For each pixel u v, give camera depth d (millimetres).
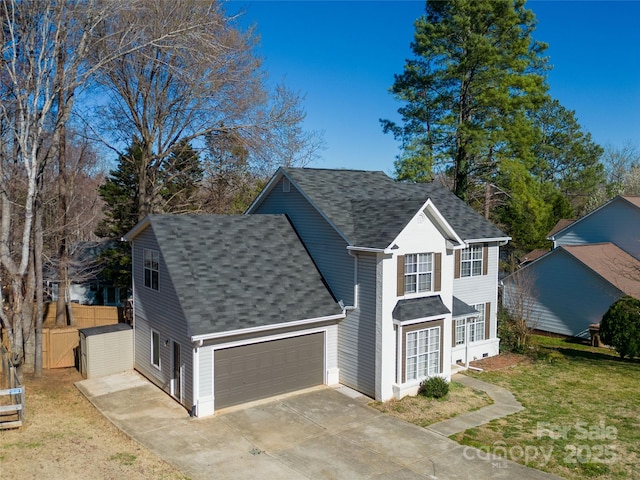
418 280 16781
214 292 15555
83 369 18406
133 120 28062
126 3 20094
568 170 55438
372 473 11352
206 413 14570
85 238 39406
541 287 28547
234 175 31000
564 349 24375
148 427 13695
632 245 29156
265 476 11117
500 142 32250
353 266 16719
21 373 17375
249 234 18438
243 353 15391
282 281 17125
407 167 32781
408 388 16203
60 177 25484
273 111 29047
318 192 19016
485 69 31156
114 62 24125
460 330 20984
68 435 12625
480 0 30422
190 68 25094
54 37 17750
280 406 15328
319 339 17094
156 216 17297
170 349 16125
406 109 34719
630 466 11797
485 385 17859
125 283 32750
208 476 11039
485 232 21781
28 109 16516
